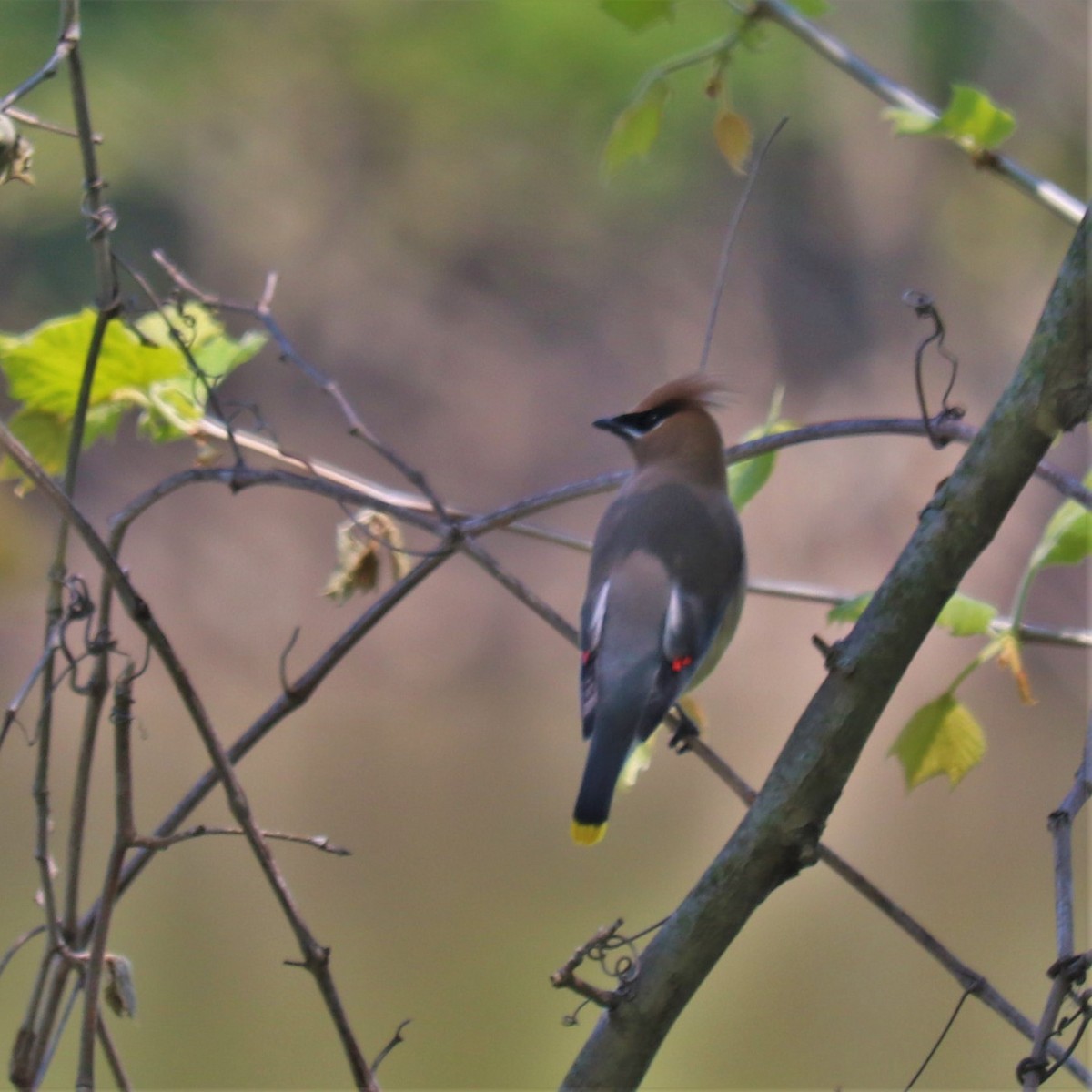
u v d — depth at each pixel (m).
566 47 19.52
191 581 17.95
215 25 19.72
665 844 12.87
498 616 18.00
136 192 19.50
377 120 20.42
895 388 19.88
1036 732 16.23
